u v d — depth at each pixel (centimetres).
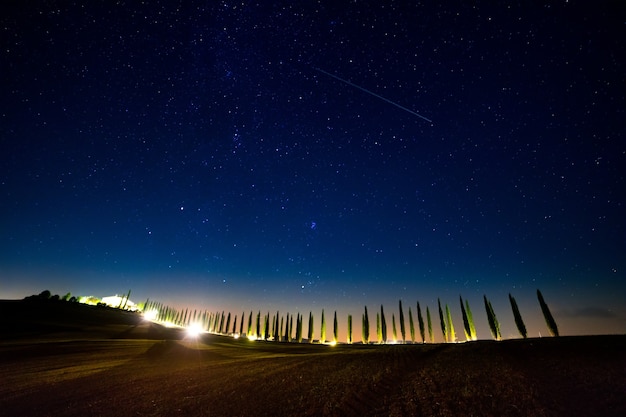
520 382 1627
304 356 2959
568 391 1456
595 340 2619
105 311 8950
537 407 1302
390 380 1839
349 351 3450
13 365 2553
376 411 1397
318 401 1538
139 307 12319
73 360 2769
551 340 2944
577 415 1213
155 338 5172
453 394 1516
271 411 1441
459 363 2202
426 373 1947
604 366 1800
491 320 5350
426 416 1304
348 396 1591
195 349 3622
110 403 1614
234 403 1566
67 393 1788
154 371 2364
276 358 2928
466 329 5891
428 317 6738
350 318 7769
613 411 1225
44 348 3338
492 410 1307
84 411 1506
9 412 1519
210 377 2125
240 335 9075
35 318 6200
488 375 1798
